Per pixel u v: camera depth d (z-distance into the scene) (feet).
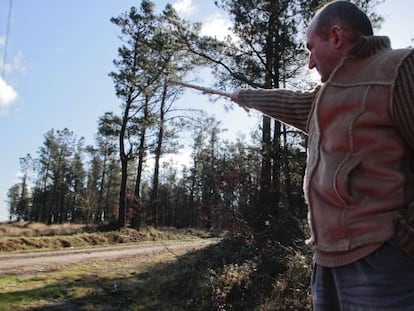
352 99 4.84
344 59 5.06
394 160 4.65
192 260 35.42
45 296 30.37
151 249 63.77
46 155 231.91
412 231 4.35
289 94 6.31
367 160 4.72
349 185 4.74
